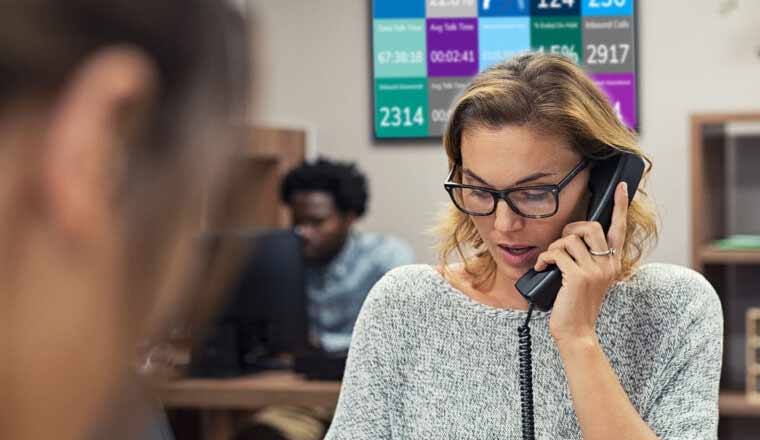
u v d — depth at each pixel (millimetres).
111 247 260
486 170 1418
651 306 1532
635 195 1573
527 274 1488
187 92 263
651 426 1488
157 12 255
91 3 245
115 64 249
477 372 1555
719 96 4012
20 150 247
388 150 4188
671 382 1508
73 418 265
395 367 1579
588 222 1463
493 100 1408
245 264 316
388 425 1573
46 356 255
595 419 1388
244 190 281
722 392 3699
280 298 3184
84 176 252
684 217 4043
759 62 3975
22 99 244
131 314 270
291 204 3859
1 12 234
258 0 285
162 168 264
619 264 1468
